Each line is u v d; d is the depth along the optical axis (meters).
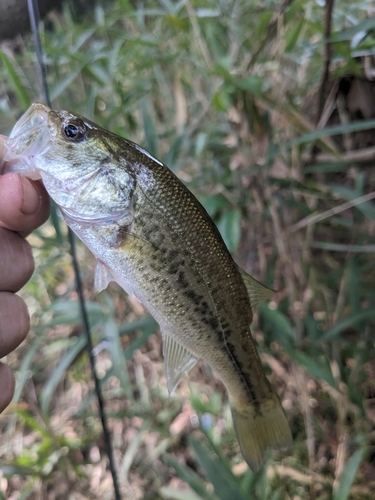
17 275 0.13
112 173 0.13
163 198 0.13
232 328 0.14
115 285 0.27
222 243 0.14
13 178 0.12
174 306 0.13
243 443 0.15
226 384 0.15
